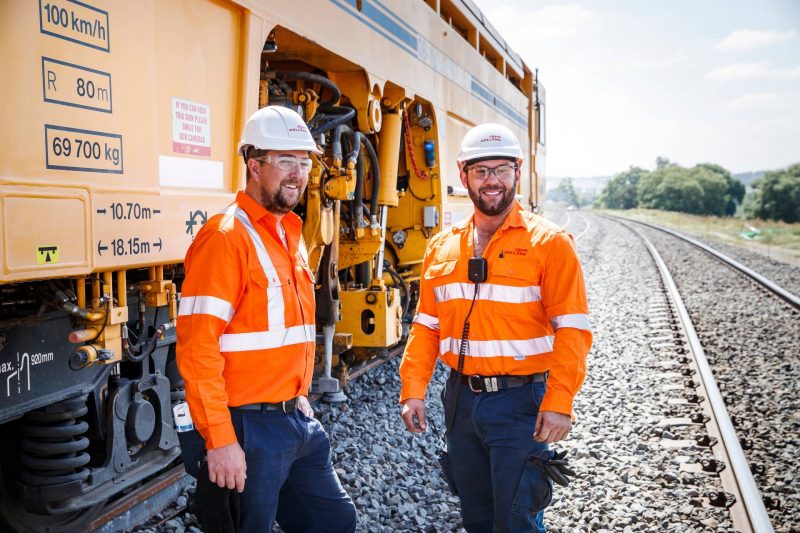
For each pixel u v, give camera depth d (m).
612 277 16.72
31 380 3.04
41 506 3.43
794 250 27.78
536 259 3.04
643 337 9.68
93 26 2.97
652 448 5.40
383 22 6.23
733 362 8.30
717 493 4.49
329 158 5.80
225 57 3.97
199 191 3.78
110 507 3.80
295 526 3.23
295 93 5.30
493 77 10.75
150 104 3.35
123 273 3.32
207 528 2.74
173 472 4.28
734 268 17.97
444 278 3.24
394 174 6.99
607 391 6.98
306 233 5.57
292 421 2.88
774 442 5.59
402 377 3.37
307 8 4.79
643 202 137.62
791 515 4.30
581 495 4.50
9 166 2.58
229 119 4.05
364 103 6.00
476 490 3.32
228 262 2.64
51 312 3.15
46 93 2.74
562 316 2.96
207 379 2.56
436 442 5.56
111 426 3.64
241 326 2.73
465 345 3.16
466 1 9.12
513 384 3.10
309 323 2.99
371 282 6.73
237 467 2.59
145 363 3.90
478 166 3.07
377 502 4.34
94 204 2.98
